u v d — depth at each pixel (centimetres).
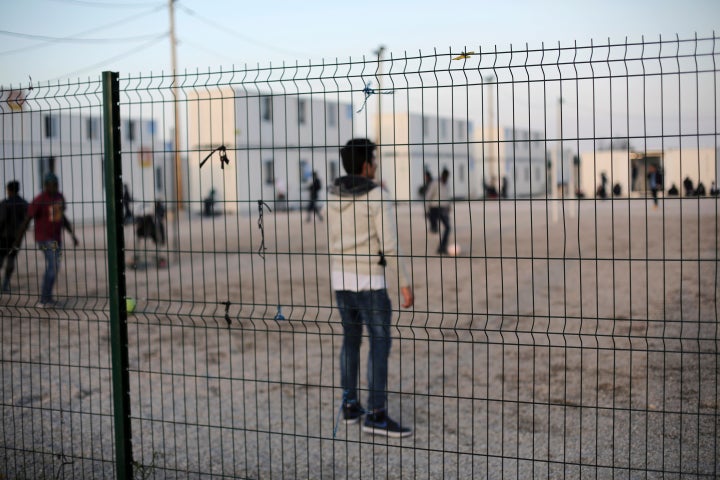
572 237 1653
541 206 2920
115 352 318
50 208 788
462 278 1068
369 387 417
